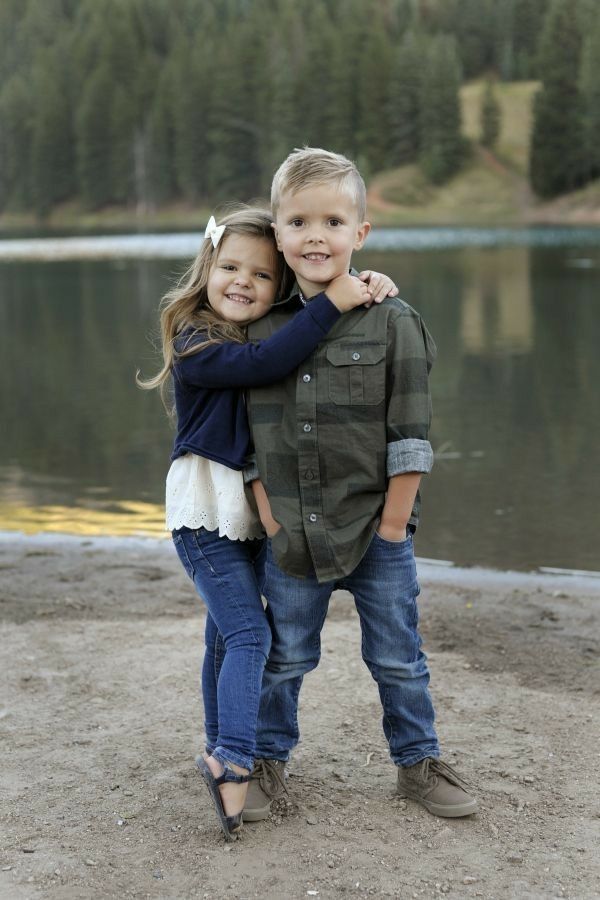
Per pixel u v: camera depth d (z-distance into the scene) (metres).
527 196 85.00
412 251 36.50
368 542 2.32
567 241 43.69
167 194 100.06
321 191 2.26
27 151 107.56
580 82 82.38
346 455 2.29
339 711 3.07
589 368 10.61
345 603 4.16
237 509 2.37
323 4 119.56
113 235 62.88
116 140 100.62
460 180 88.25
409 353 2.26
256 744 2.49
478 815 2.44
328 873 2.19
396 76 91.25
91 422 8.41
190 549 2.42
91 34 115.12
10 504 5.89
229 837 2.31
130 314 17.30
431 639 3.71
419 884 2.15
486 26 121.88
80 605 4.11
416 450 2.26
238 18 132.62
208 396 2.40
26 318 17.02
